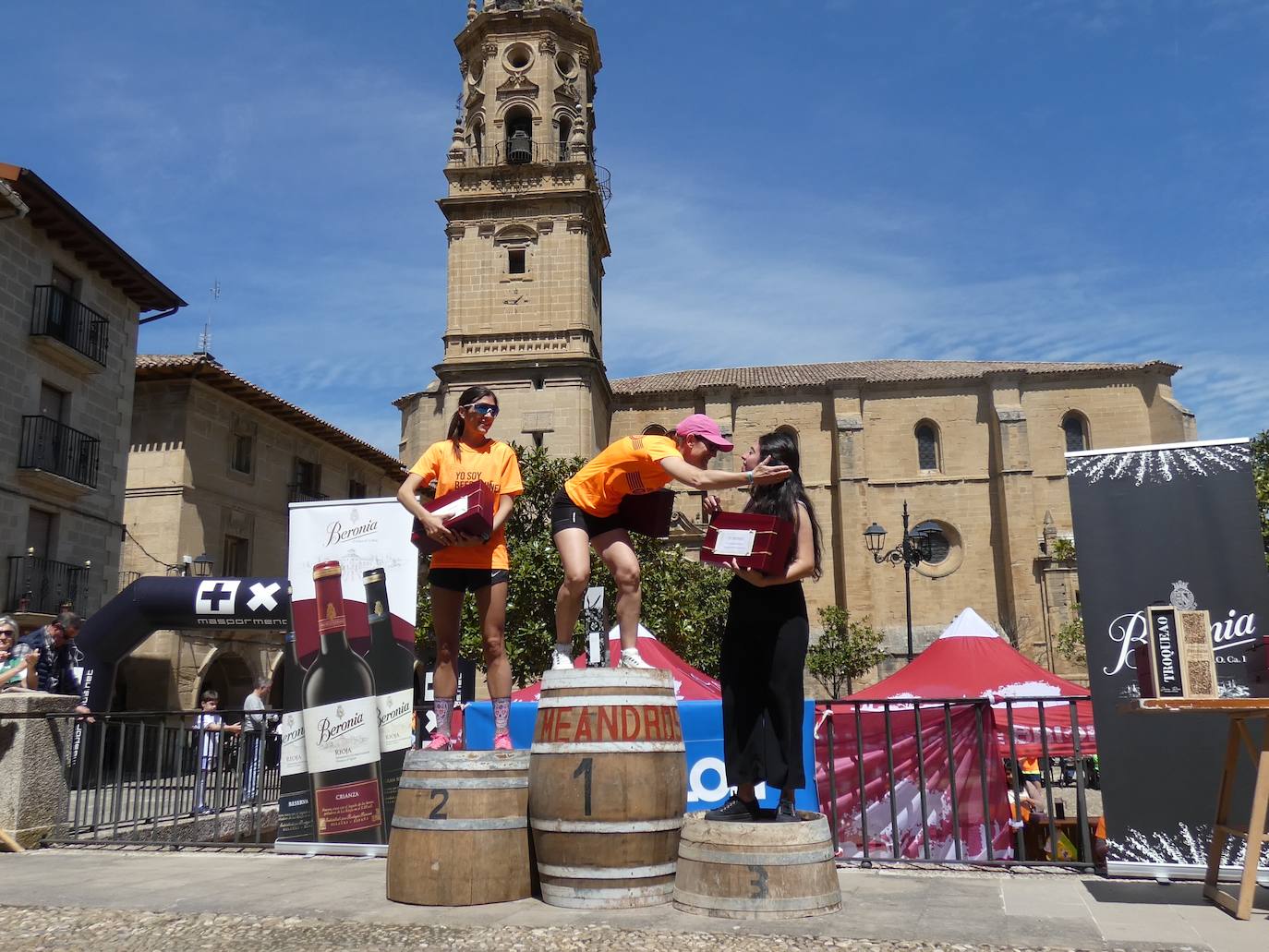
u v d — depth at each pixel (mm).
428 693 13805
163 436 26266
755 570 4738
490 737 6984
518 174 37969
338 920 4578
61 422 21703
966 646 12938
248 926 4516
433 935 4281
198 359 27156
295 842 7008
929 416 45906
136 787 8094
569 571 5082
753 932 4250
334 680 7160
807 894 4555
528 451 24344
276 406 29141
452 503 5324
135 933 4465
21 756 7457
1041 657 41688
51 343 20812
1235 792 5426
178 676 24594
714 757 6605
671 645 23281
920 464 46000
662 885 4816
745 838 4594
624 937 4191
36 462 20734
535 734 5047
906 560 25281
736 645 4969
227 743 11234
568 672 4977
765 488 4934
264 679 27625
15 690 8172
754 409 46438
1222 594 5648
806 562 4812
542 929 4344
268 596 14852
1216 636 5609
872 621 42938
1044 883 5473
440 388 40938
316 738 7105
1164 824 5492
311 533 7371
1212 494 5777
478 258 37594
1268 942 4074
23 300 20688
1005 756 11227
